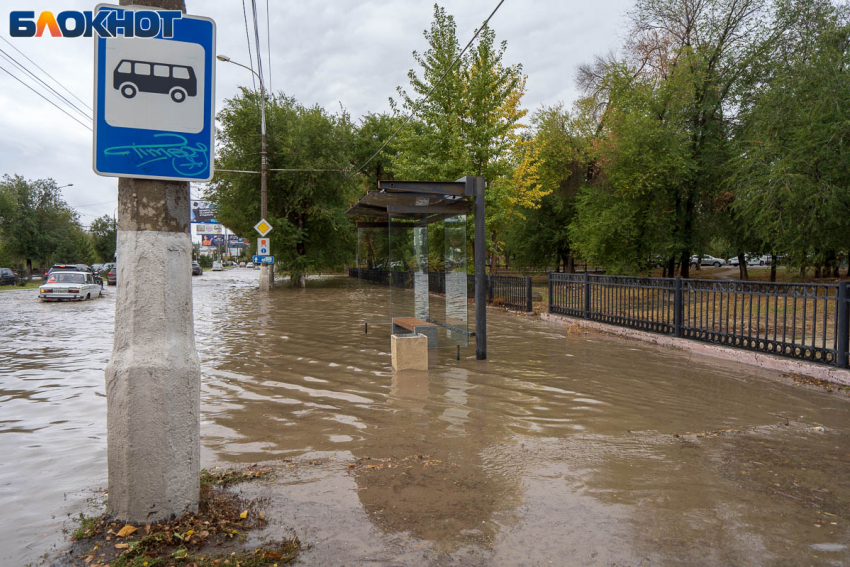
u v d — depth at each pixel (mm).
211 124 2957
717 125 20438
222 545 2631
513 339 9984
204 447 4191
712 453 3998
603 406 5344
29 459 4008
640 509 3074
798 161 13758
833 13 16344
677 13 21344
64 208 53125
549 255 32375
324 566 2467
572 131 27484
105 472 3750
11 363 8109
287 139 27484
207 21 2961
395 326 9805
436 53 17953
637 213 20141
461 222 8484
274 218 27625
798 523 2902
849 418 4883
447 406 5398
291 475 3592
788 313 12000
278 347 9258
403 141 19203
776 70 16578
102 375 7207
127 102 2812
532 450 4090
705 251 22594
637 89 20109
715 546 2662
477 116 18125
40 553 2580
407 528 2848
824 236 14547
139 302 2812
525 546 2664
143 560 2459
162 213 2869
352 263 35844
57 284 22922
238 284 35000
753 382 6340
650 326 9867
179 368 2854
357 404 5496
